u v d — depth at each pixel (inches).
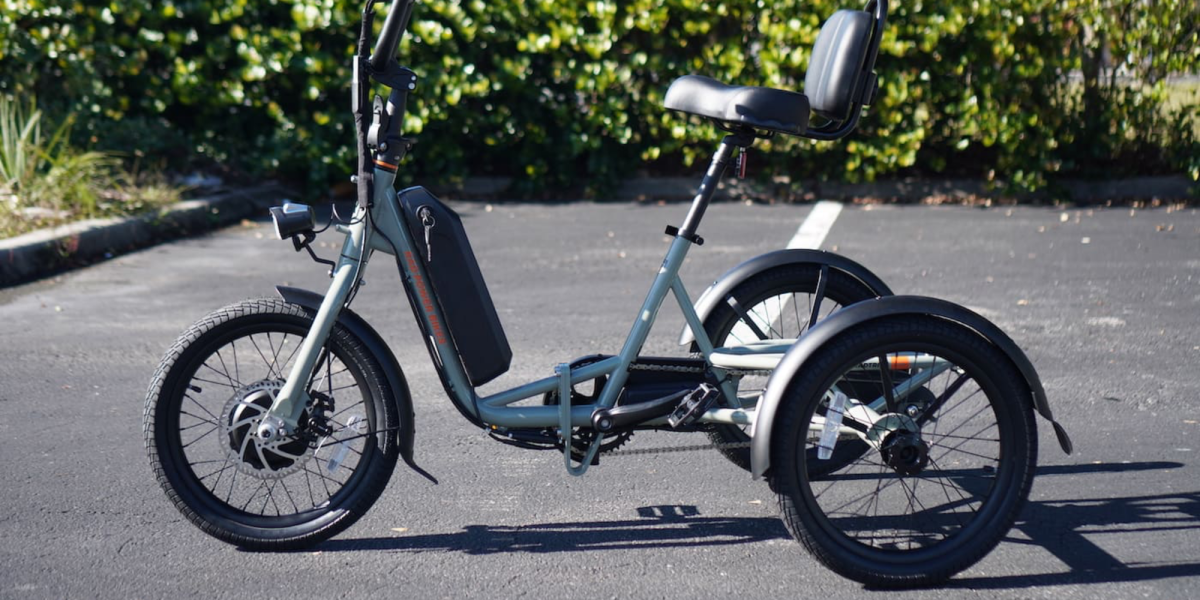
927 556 125.6
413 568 131.0
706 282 273.0
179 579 128.1
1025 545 136.0
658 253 308.2
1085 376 200.1
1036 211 374.6
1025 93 388.8
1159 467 158.9
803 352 121.2
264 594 124.9
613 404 134.2
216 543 137.1
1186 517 142.6
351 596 124.5
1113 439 170.1
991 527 126.1
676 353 217.5
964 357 124.0
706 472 158.7
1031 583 126.8
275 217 126.2
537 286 271.4
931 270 285.1
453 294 130.1
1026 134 389.4
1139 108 388.5
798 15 381.4
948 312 122.6
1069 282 271.1
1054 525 141.3
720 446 134.0
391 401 133.1
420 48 388.2
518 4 381.7
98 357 213.5
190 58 393.4
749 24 391.2
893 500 148.8
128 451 166.6
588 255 306.3
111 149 371.9
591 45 382.3
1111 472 157.5
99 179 348.8
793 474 122.5
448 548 136.1
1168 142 391.5
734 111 124.0
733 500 149.5
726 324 145.6
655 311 134.8
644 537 138.9
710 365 135.7
